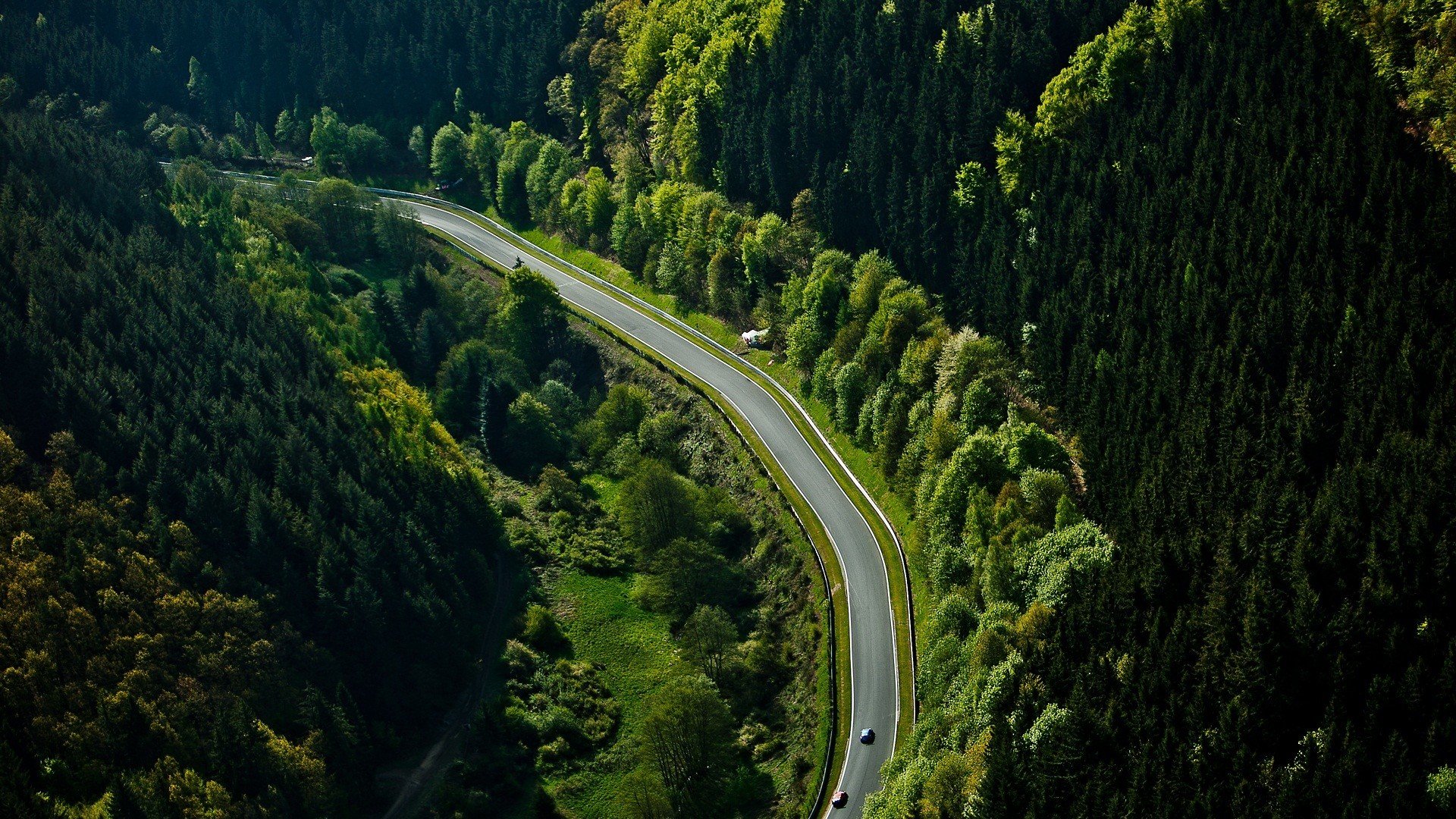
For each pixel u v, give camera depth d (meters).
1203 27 150.62
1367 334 111.44
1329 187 124.81
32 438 143.12
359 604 133.12
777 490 152.75
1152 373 122.62
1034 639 103.62
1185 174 140.25
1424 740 85.19
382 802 122.75
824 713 121.88
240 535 138.38
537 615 144.25
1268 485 104.69
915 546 132.12
